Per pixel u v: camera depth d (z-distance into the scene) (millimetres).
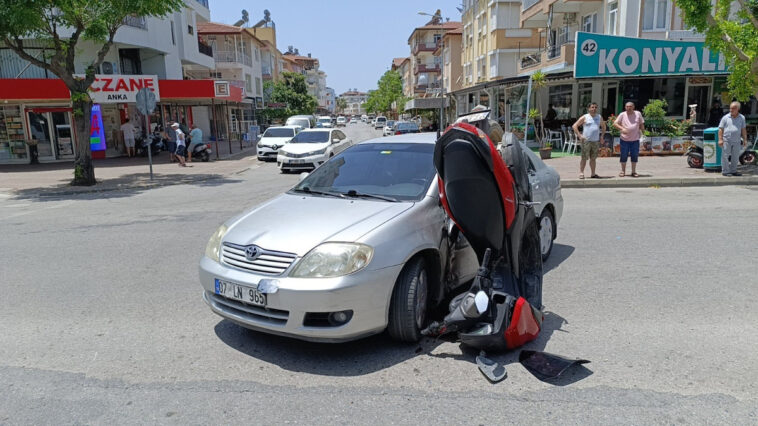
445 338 4059
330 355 3811
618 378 3369
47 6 13086
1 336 4250
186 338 4145
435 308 4289
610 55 17359
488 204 3732
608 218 8281
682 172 12758
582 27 25625
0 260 6633
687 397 3127
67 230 8414
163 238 7605
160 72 27594
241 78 43906
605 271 5602
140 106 15281
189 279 5645
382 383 3389
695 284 5129
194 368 3643
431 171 4598
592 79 18812
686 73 17422
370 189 4570
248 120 45688
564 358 3535
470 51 42969
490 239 3865
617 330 4105
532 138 22859
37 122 22219
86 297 5141
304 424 2949
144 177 16078
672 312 4438
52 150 22562
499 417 2965
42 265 6352
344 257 3520
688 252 6250
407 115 76312
